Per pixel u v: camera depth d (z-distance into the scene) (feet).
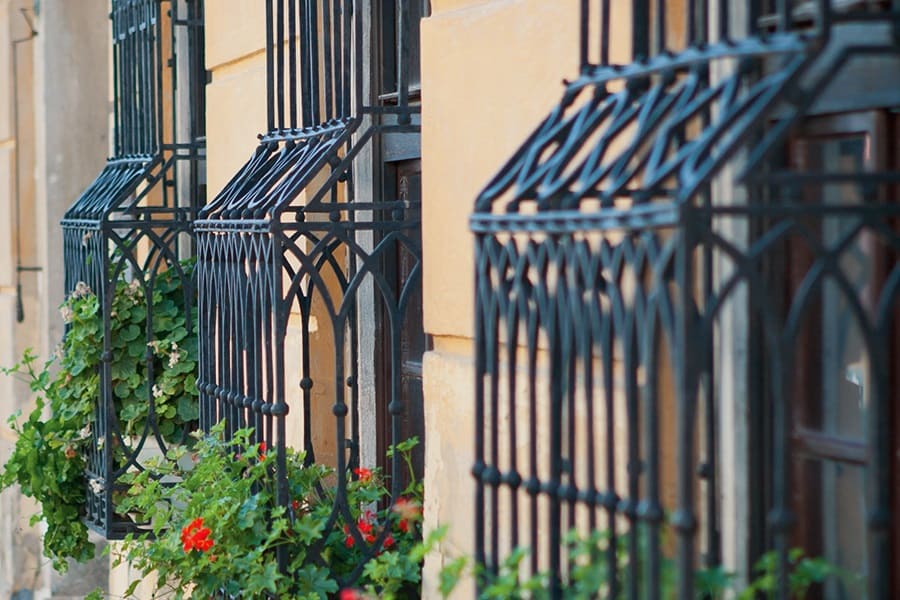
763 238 15.11
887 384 15.66
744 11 19.13
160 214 44.98
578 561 20.44
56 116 52.29
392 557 26.43
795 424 19.15
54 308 52.85
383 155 31.89
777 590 15.42
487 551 23.81
